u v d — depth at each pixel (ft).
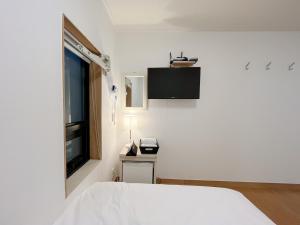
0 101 2.06
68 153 5.18
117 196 4.26
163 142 9.25
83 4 4.54
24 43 2.42
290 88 8.82
